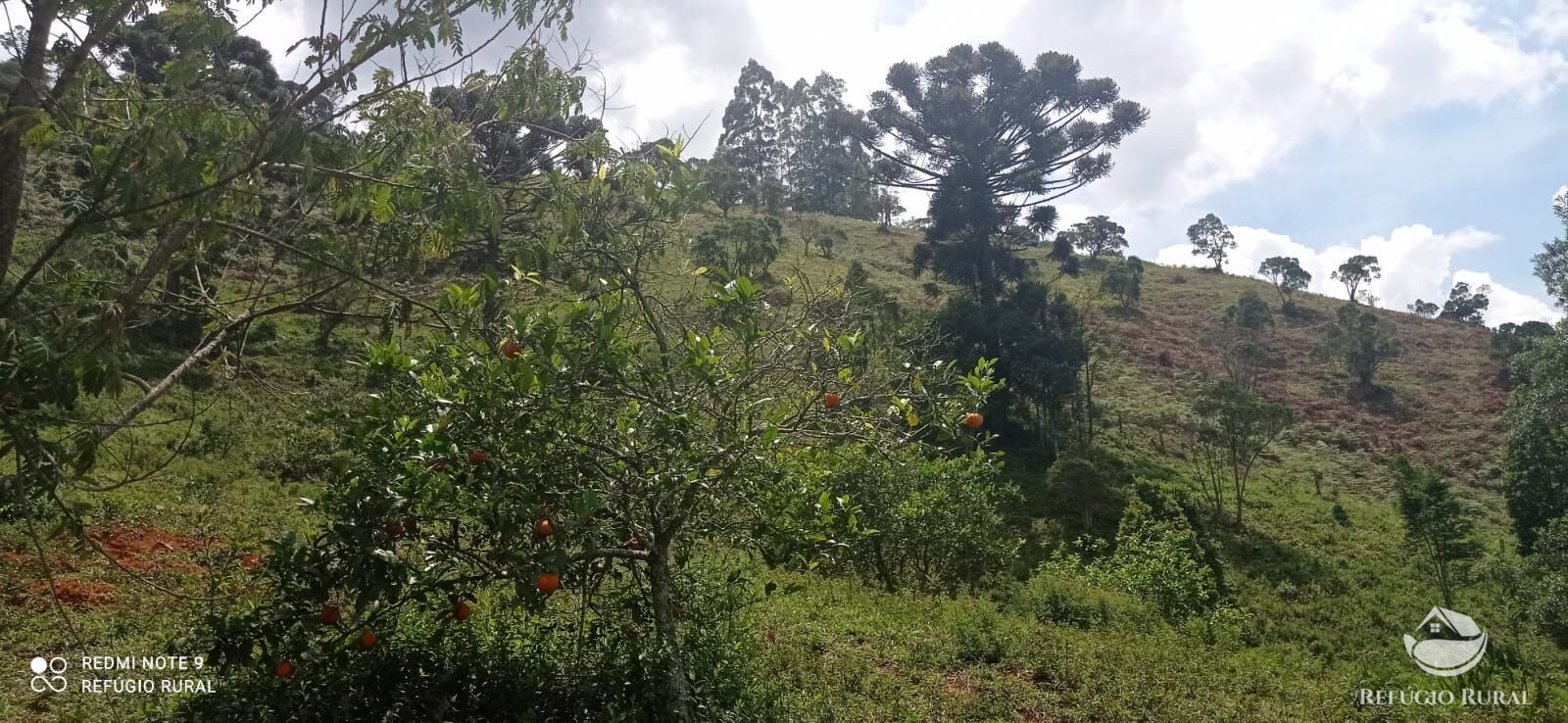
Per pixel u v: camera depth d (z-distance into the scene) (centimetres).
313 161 346
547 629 527
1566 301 1731
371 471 420
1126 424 3166
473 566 469
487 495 418
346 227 418
